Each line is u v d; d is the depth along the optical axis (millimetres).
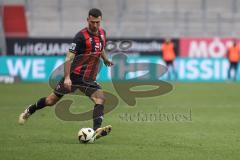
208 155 33938
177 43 114250
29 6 124750
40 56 107812
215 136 41906
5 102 69688
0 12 117188
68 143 38000
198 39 114750
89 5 129000
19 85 98250
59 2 127125
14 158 32656
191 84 103438
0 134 42438
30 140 39375
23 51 108000
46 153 34156
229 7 132500
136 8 129625
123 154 34000
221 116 55938
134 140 39625
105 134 37656
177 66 111875
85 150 35250
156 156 33469
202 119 53156
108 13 127562
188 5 132000
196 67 112125
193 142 38938
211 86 98812
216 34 127938
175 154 34156
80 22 125812
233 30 128625
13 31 119625
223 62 112375
